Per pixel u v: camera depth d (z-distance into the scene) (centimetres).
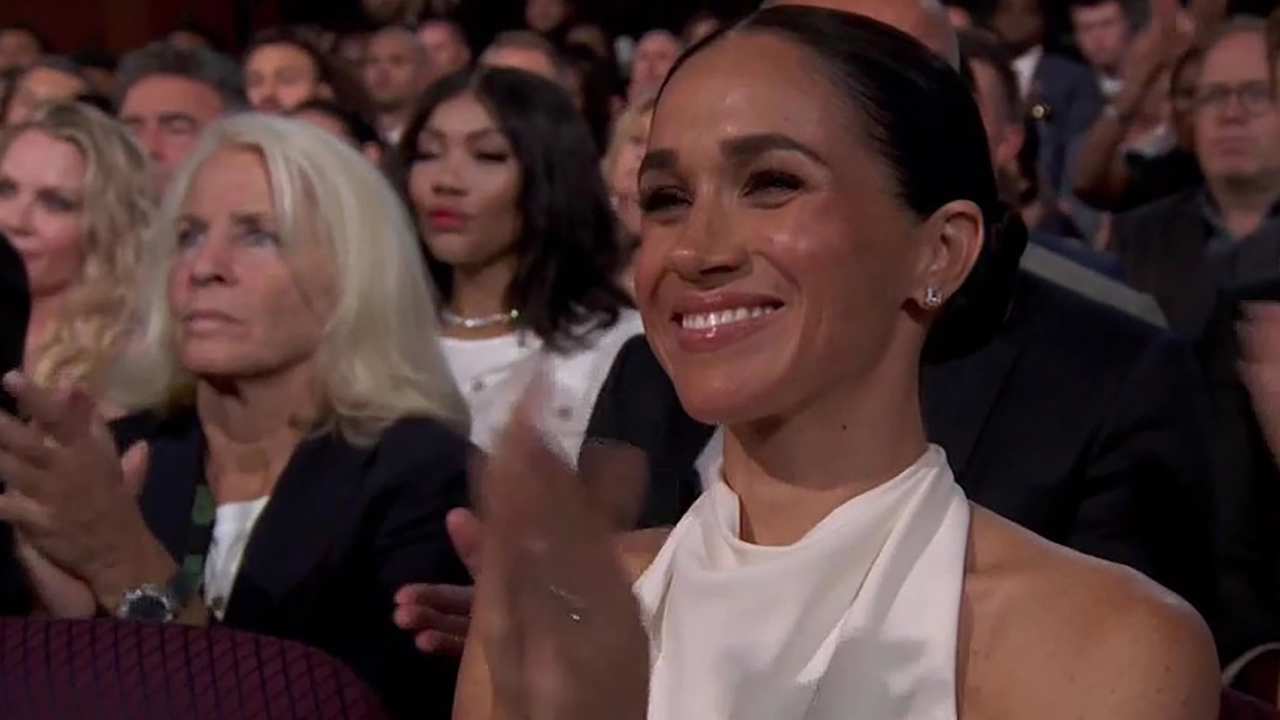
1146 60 416
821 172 116
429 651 170
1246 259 347
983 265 127
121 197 316
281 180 203
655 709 119
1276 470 215
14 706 138
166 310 215
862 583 120
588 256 316
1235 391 216
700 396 118
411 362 208
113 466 172
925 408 222
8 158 314
